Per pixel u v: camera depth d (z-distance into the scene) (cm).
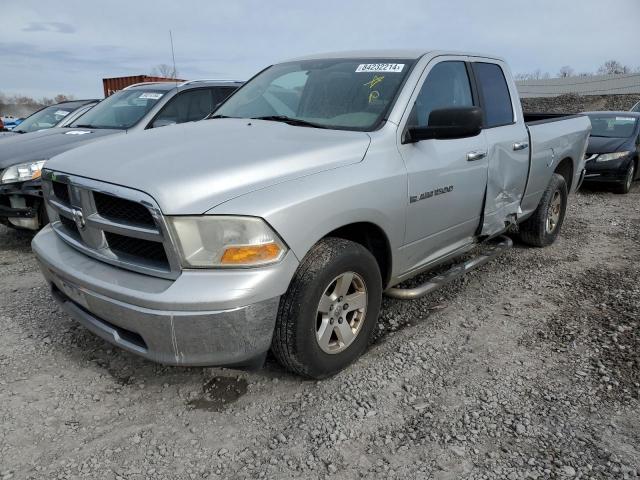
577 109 3484
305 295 270
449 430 264
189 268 246
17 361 323
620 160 953
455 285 461
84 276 271
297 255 263
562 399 291
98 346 342
